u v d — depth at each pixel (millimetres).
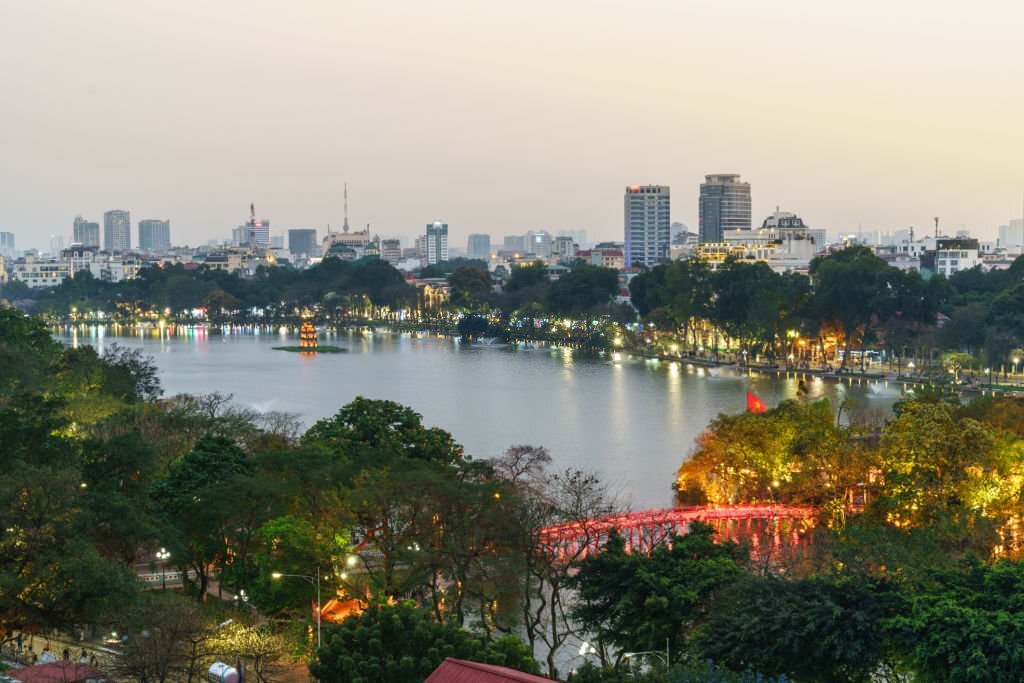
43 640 103438
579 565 108375
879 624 84062
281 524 114375
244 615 111438
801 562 115125
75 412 171750
